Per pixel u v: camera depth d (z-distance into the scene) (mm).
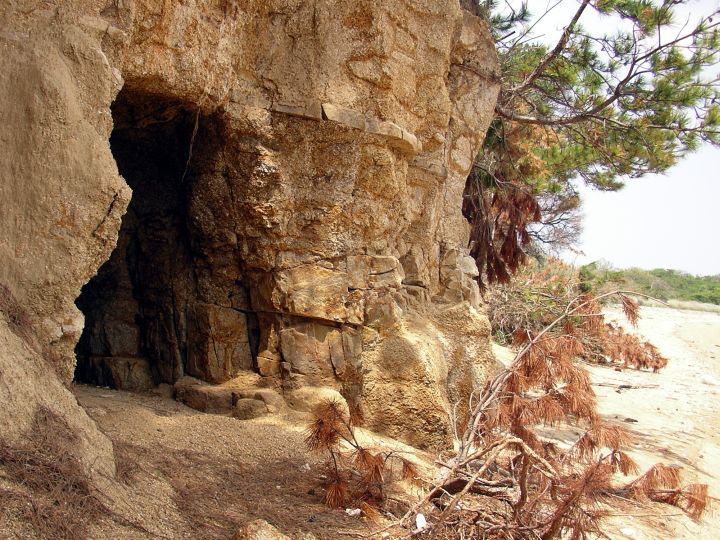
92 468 4352
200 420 6355
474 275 9805
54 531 3689
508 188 13031
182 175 7215
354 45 7215
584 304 6898
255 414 6738
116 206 5164
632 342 16781
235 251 7102
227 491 5172
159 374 7402
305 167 7051
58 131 4930
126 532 4078
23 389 4234
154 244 7438
